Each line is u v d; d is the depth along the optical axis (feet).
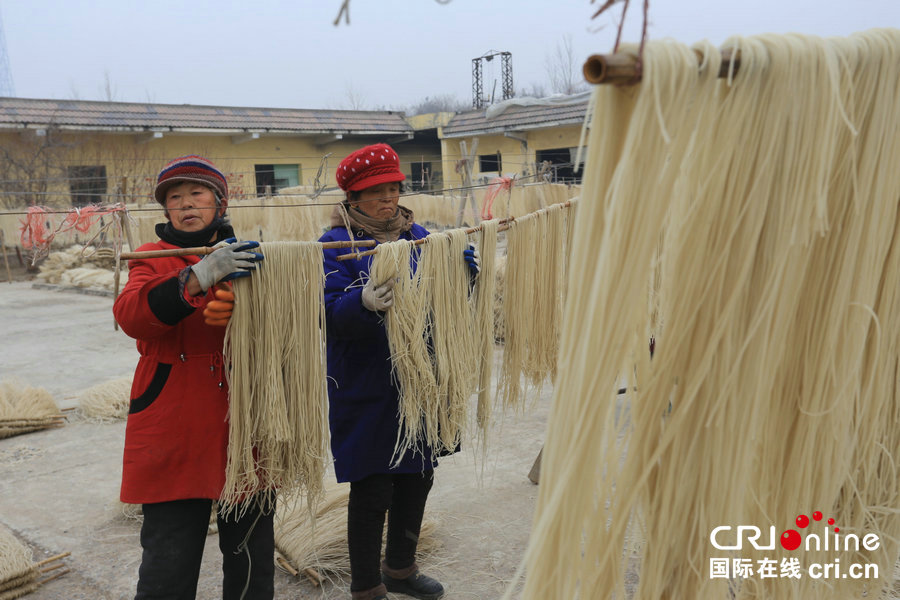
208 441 7.11
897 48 4.04
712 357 4.07
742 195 3.83
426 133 80.43
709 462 4.22
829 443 4.58
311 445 7.58
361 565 8.98
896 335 4.71
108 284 45.60
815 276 4.33
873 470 5.09
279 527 11.28
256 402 7.24
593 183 3.59
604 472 4.34
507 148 70.85
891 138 4.16
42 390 19.61
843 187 4.15
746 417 4.15
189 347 7.16
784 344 4.33
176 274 6.71
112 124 61.00
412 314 8.34
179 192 7.51
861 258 4.31
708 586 4.37
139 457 7.02
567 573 3.87
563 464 3.76
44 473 15.40
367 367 8.64
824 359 4.39
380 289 8.09
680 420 4.08
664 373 4.04
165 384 7.09
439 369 8.70
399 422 8.57
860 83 4.05
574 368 3.74
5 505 13.74
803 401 4.49
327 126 72.49
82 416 19.36
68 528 12.67
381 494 8.86
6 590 10.21
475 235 9.48
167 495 7.04
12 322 35.94
